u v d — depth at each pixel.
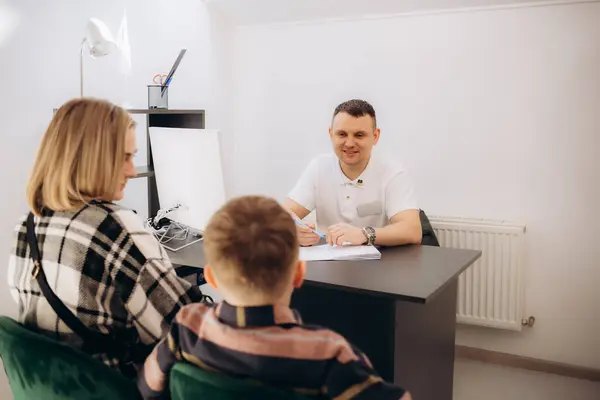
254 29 3.62
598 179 2.91
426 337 2.04
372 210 2.62
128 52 3.48
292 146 3.62
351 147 2.51
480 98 3.09
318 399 1.07
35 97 3.03
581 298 3.01
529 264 3.10
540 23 2.93
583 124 2.91
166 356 1.21
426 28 3.16
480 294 3.11
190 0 3.54
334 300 1.92
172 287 1.50
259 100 3.68
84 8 3.29
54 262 1.43
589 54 2.86
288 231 1.11
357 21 3.32
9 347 1.31
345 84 3.41
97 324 1.43
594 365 3.04
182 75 3.65
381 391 1.07
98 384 1.27
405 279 1.79
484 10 3.03
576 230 2.98
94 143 1.43
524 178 3.05
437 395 2.18
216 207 2.27
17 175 2.96
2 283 2.93
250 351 1.08
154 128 2.52
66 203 1.43
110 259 1.42
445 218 3.18
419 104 3.23
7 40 2.87
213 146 2.22
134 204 3.69
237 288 1.09
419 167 3.28
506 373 3.14
